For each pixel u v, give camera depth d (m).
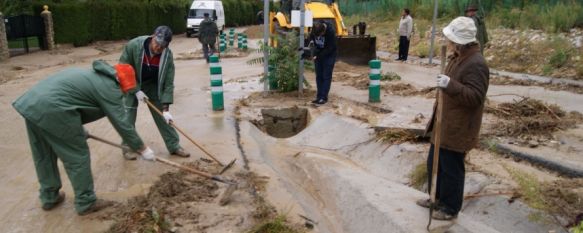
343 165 6.70
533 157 5.89
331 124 8.30
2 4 23.39
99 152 6.77
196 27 35.44
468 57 3.96
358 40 15.28
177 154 6.60
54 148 4.54
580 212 4.56
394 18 27.31
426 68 15.38
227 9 49.69
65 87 4.37
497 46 16.38
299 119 9.27
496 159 6.08
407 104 9.26
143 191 5.38
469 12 12.32
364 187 5.65
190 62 18.69
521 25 17.38
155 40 5.74
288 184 6.00
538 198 4.73
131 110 5.99
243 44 23.62
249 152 6.95
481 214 4.98
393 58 18.56
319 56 9.23
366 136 7.45
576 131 6.88
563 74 12.80
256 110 9.34
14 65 18.14
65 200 5.18
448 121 4.14
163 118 6.39
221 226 4.65
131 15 30.67
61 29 24.84
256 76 13.84
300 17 9.93
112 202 5.05
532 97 9.88
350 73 13.79
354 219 5.18
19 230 4.53
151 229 4.46
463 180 4.39
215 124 8.28
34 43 25.86
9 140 7.42
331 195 5.89
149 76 6.04
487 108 8.09
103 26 28.62
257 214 4.91
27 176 5.91
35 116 4.26
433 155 4.54
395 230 4.55
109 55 22.86
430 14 24.27
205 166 6.20
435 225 4.49
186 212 4.89
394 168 6.45
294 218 5.02
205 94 11.11
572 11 16.20
